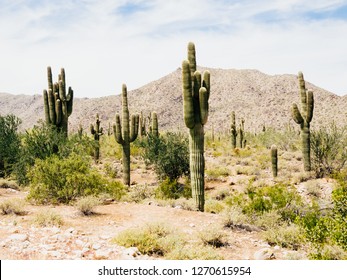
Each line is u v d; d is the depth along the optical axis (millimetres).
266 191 12133
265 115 139000
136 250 7047
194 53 12625
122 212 10891
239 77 192125
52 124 18188
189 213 11148
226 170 22906
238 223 9602
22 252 6238
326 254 6637
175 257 6781
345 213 7129
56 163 12242
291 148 32938
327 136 19812
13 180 15992
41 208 10891
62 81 18875
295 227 8789
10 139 17062
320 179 18641
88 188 12078
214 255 6961
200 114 12086
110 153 29453
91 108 171625
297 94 151125
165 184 15484
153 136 21203
